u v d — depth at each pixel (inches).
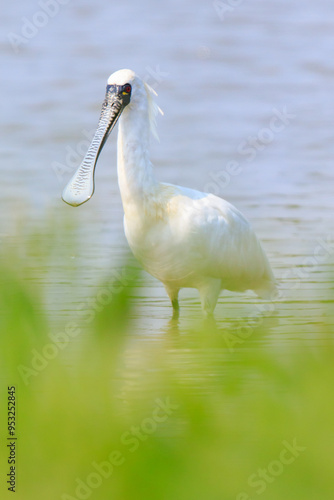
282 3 1958.7
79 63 1565.0
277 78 1480.1
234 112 1284.4
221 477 316.8
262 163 1028.5
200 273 550.3
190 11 1908.2
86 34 1737.2
